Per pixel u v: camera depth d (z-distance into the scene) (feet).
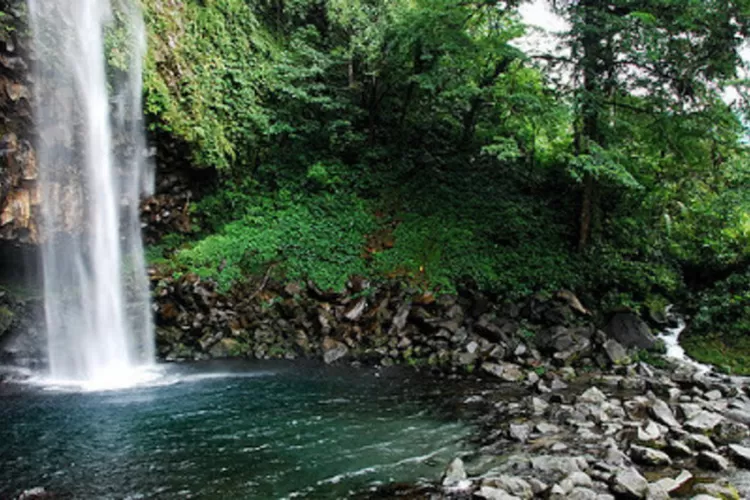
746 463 20.22
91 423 24.68
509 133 52.80
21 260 35.32
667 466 20.15
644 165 48.80
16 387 30.60
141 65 39.83
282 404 28.17
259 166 52.75
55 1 33.14
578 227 49.49
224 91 50.37
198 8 49.19
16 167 31.32
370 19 53.72
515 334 39.86
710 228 49.52
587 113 41.52
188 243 46.44
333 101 54.08
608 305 43.04
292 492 18.04
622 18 40.47
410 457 21.21
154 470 19.71
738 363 36.47
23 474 19.17
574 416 25.70
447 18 44.88
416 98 60.64
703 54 39.22
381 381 33.01
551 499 16.98
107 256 38.99
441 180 54.54
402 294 43.19
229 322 40.29
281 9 61.00
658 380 32.63
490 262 46.11
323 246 47.01
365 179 54.03
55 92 33.40
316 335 40.55
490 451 21.83
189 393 29.91
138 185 42.14
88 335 36.99
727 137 43.04
